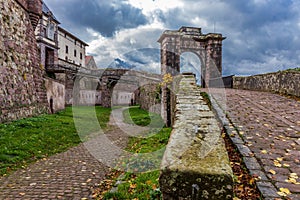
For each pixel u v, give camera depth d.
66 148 7.54
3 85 9.98
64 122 11.56
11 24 11.40
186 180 1.46
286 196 2.77
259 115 6.98
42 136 8.20
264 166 3.61
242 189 3.04
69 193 4.19
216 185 1.43
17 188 4.38
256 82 14.58
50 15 33.81
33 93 13.20
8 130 8.26
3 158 5.73
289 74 10.73
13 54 11.34
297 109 7.83
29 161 5.99
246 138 4.93
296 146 4.45
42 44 31.84
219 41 16.19
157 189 3.35
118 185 4.08
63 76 28.03
